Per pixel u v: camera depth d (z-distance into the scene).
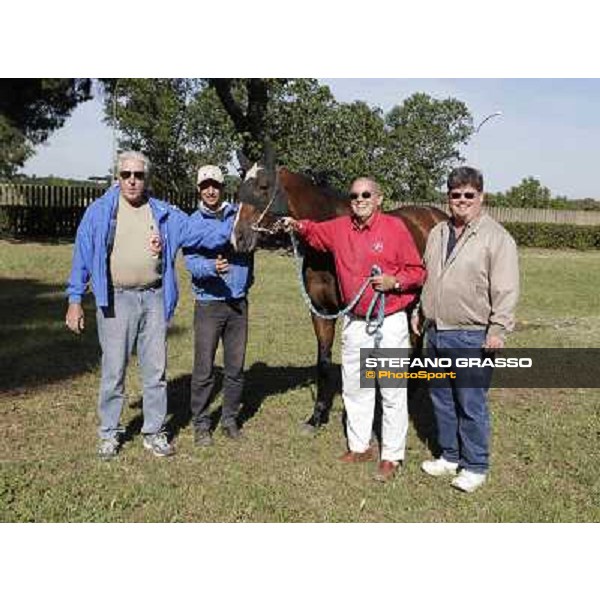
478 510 4.12
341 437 5.27
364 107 21.06
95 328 8.83
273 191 4.75
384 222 4.55
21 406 5.80
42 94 22.23
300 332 9.00
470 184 4.17
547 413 6.01
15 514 3.88
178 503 4.09
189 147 28.22
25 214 24.38
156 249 4.56
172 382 6.55
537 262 21.53
